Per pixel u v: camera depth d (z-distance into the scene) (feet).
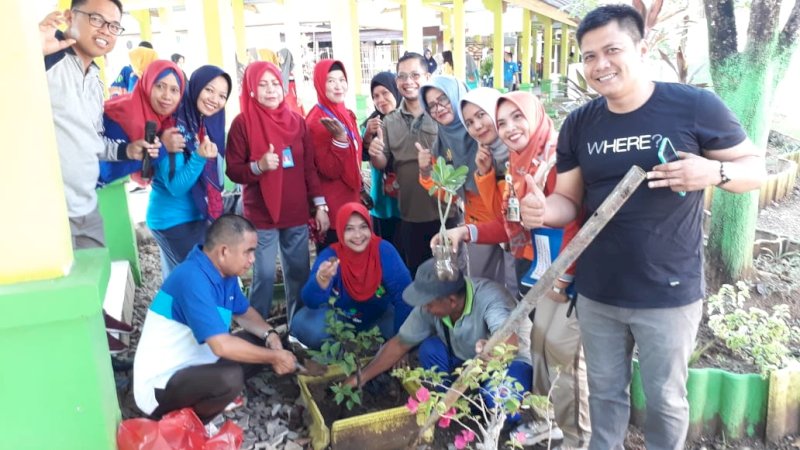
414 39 25.63
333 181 12.78
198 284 8.61
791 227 19.53
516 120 8.61
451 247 9.36
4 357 5.90
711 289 13.25
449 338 9.73
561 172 7.38
